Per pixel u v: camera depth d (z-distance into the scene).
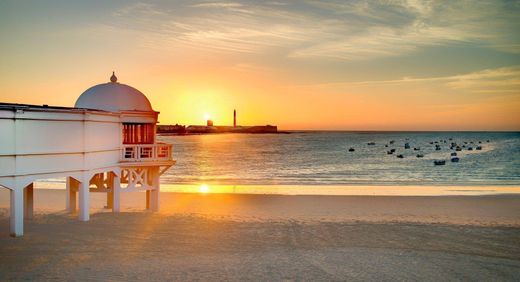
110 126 25.91
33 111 20.48
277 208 31.56
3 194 37.78
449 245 21.86
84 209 24.41
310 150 141.00
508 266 18.66
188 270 17.33
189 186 50.38
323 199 36.56
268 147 162.62
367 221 27.05
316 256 19.59
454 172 72.75
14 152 19.91
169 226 24.48
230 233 23.38
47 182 51.62
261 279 16.52
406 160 98.50
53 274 16.48
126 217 26.28
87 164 23.73
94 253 19.20
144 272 16.95
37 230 22.56
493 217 28.72
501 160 96.44
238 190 45.56
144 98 28.59
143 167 28.34
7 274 16.38
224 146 171.88
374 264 18.62
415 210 31.20
